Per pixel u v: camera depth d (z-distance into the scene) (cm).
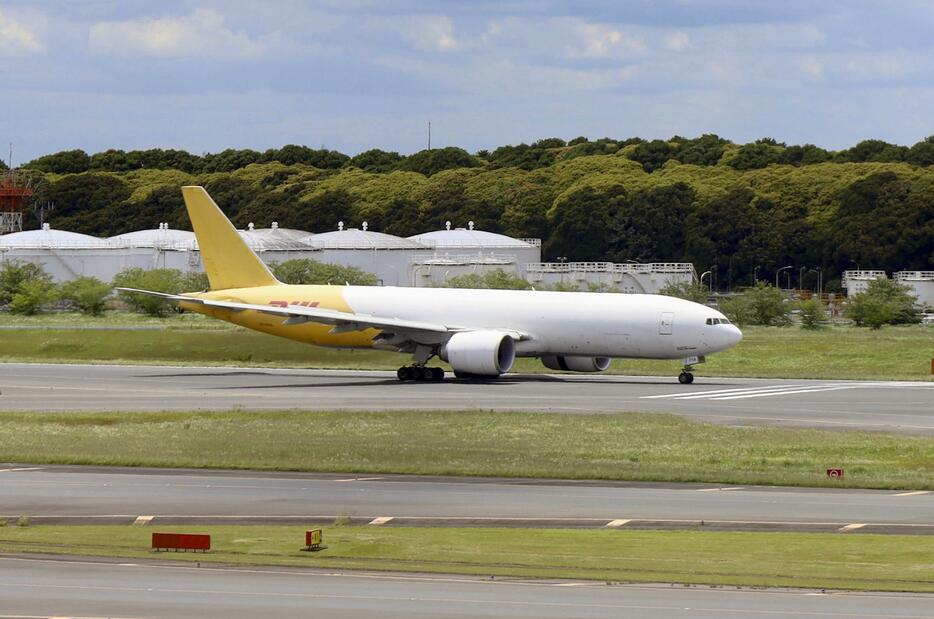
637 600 7200
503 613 6862
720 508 10238
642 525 9538
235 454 13425
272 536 9125
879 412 17475
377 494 10975
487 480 11794
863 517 9838
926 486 11369
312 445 14088
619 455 13475
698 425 15775
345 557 8406
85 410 17662
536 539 9000
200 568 8062
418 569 8031
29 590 7394
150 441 14500
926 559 8338
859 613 6912
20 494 10950
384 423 15925
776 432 15188
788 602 7169
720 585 7606
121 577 7769
